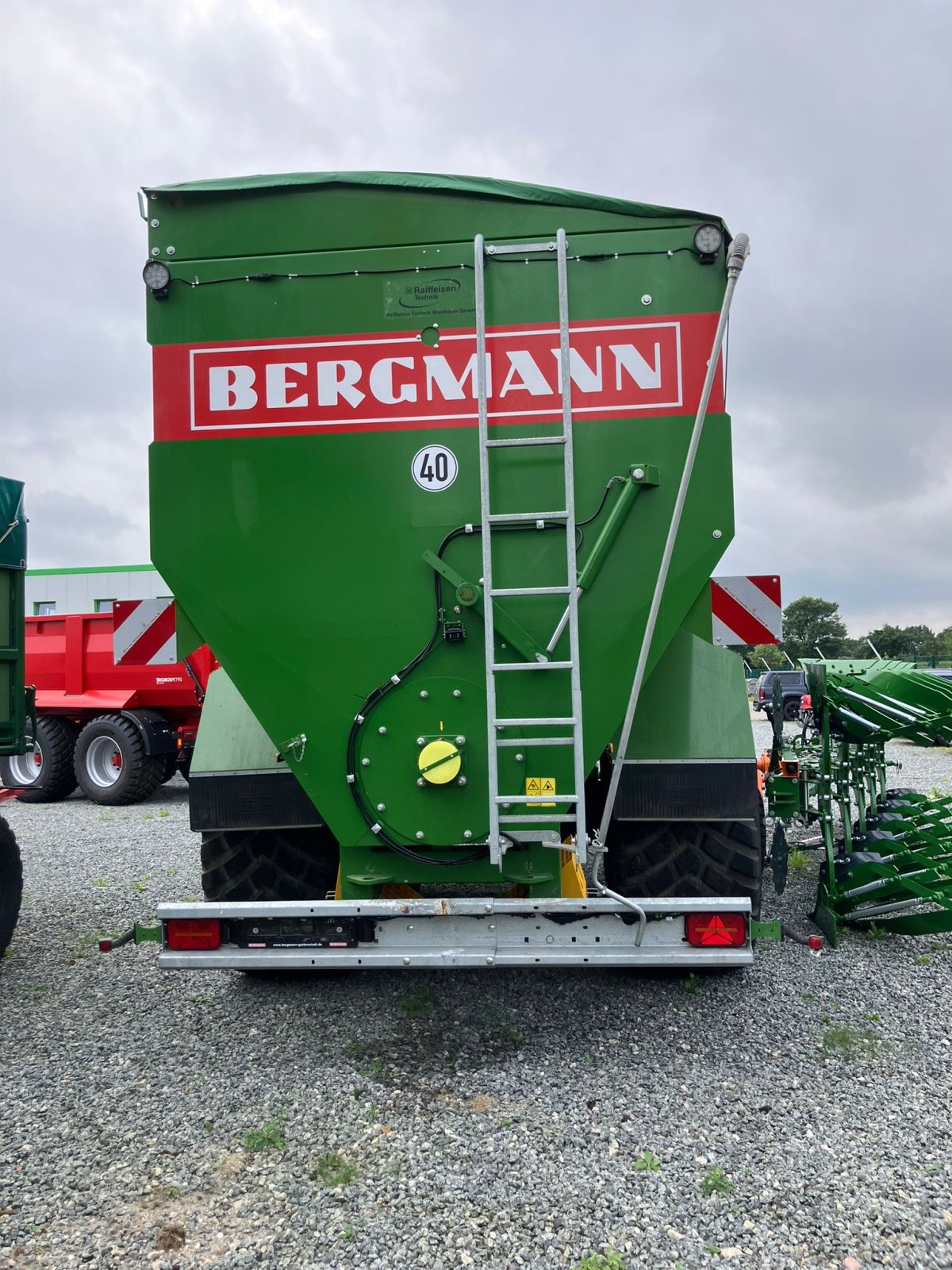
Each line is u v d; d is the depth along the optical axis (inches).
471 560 120.2
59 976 164.7
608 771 135.2
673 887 137.6
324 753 122.5
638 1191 94.0
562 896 129.3
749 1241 86.2
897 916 177.6
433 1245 86.5
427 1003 147.1
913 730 177.5
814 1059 124.9
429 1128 107.5
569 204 119.8
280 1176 98.3
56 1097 117.5
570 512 113.0
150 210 124.8
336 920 116.3
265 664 123.2
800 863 243.1
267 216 123.3
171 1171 99.8
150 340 124.6
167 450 124.2
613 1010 143.1
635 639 118.0
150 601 167.5
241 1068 124.7
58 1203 94.0
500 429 119.3
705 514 118.0
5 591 173.2
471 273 120.6
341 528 121.7
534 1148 102.6
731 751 130.3
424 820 120.1
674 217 118.6
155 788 406.3
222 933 118.0
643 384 118.6
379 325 121.6
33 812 377.7
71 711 414.6
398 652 120.8
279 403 122.7
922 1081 118.3
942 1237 86.5
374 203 122.0
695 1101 113.0
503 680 118.5
